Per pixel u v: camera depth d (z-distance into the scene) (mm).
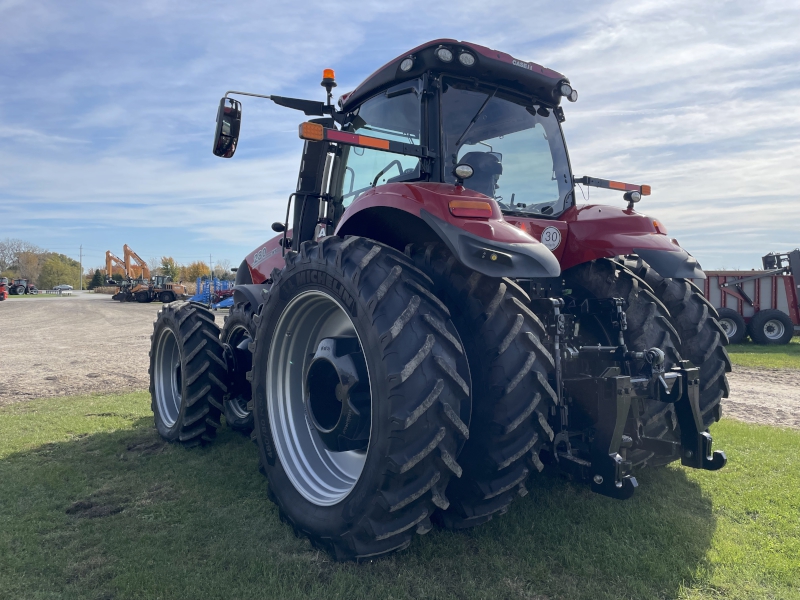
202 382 3926
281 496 2721
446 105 2949
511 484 2244
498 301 2273
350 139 2613
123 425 4684
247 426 4227
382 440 2088
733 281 12547
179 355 4020
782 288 12281
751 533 2568
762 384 7082
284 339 2947
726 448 3893
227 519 2783
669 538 2508
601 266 3055
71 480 3338
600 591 2104
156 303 35469
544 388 2234
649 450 2660
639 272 3277
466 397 2156
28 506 2957
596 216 3078
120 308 28781
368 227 2928
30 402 5711
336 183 3666
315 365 2789
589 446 2451
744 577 2199
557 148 3414
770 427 4559
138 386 6727
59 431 4480
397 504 2066
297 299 2783
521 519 2697
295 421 2916
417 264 2561
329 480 2711
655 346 2791
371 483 2125
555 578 2195
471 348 2311
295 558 2383
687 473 3365
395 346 2113
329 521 2332
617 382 2260
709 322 3180
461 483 2305
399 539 2180
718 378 3129
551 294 3105
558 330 2504
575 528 2602
